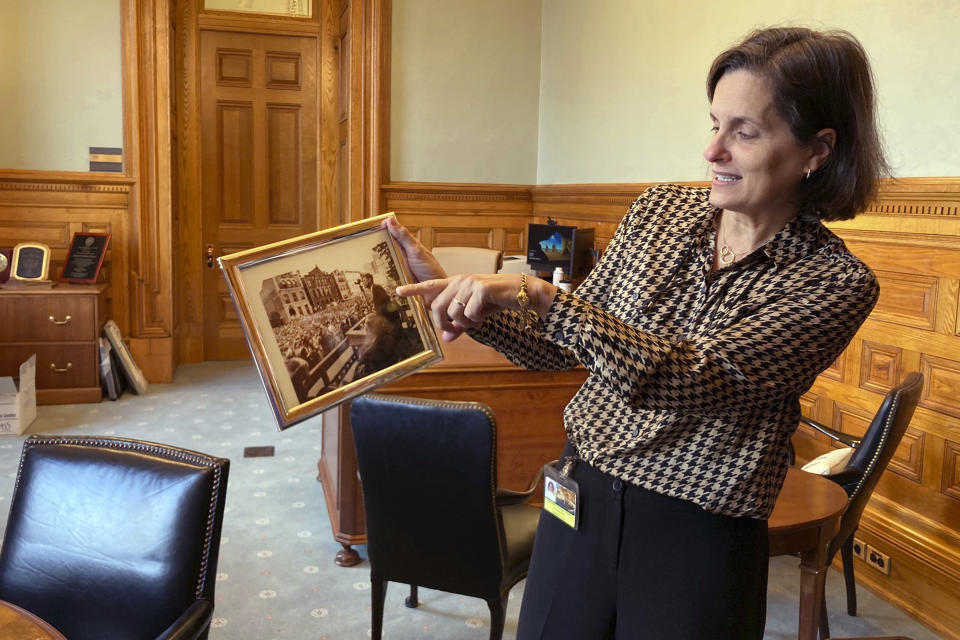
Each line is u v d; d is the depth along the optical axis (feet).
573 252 17.81
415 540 7.86
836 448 11.12
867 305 3.95
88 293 18.13
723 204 4.00
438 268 4.46
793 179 3.91
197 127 22.25
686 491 4.07
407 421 7.29
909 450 10.11
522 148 22.24
